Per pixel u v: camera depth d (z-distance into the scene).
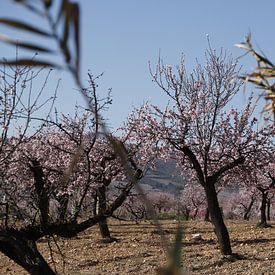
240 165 17.50
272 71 2.47
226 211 43.38
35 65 1.20
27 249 6.77
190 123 16.69
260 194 31.41
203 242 19.27
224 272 12.99
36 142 14.92
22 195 8.38
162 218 31.44
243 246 18.47
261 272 12.69
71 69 1.08
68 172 1.45
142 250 17.30
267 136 16.95
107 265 14.51
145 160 16.64
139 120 17.14
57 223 7.77
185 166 17.70
